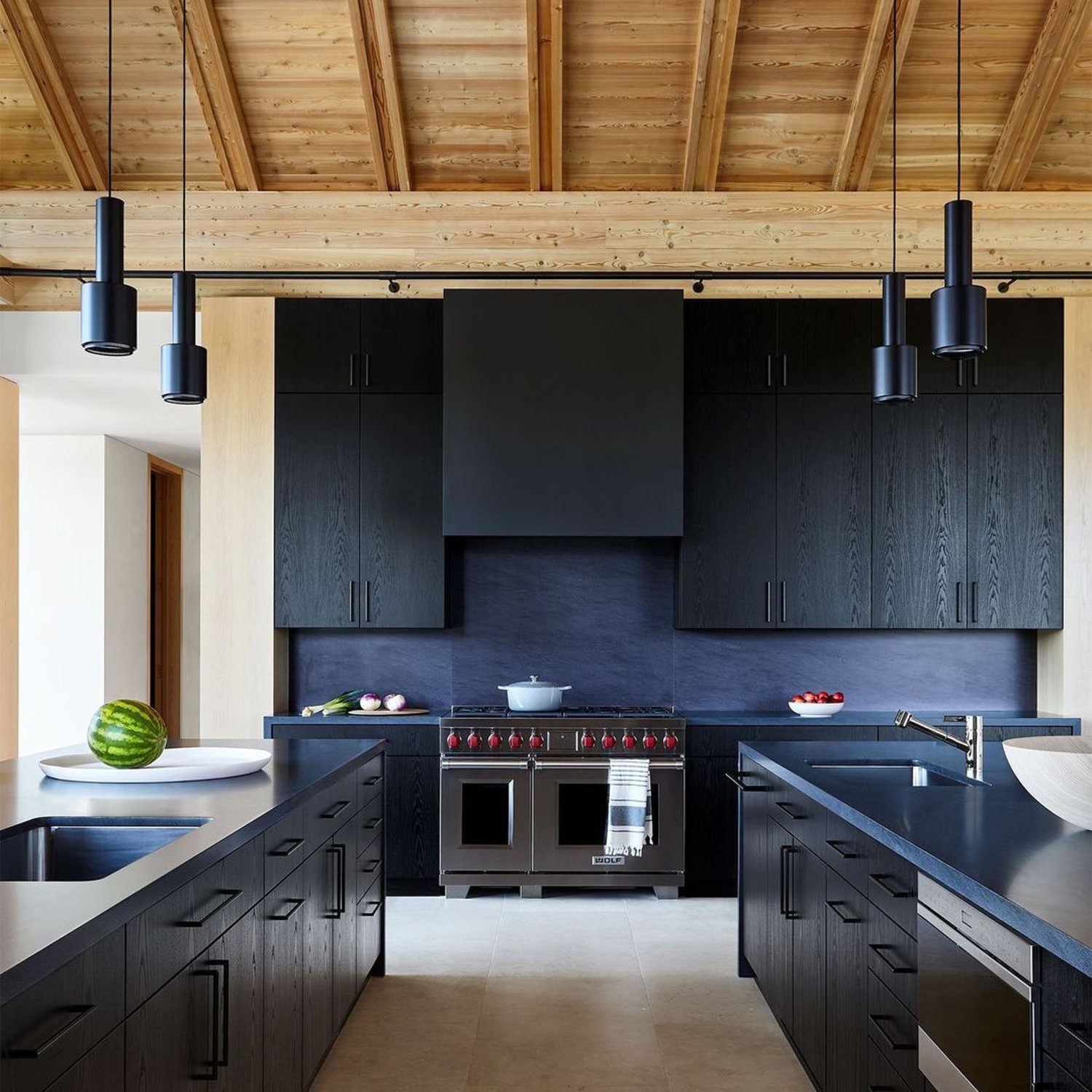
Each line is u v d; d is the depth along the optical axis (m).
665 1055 3.45
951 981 1.96
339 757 3.56
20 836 2.38
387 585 5.54
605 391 5.39
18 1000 1.37
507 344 5.40
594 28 5.09
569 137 5.57
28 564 8.16
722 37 5.04
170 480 10.06
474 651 5.90
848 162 5.56
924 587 5.54
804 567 5.54
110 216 2.70
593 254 5.64
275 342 5.55
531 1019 3.74
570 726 5.30
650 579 5.92
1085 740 2.70
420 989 4.05
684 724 5.32
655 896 5.41
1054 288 5.71
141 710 3.07
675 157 5.65
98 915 1.59
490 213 5.65
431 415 5.56
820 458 5.55
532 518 5.36
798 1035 3.31
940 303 2.74
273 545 5.54
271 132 5.54
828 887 2.95
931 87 5.34
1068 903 1.67
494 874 5.29
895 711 5.85
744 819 4.21
